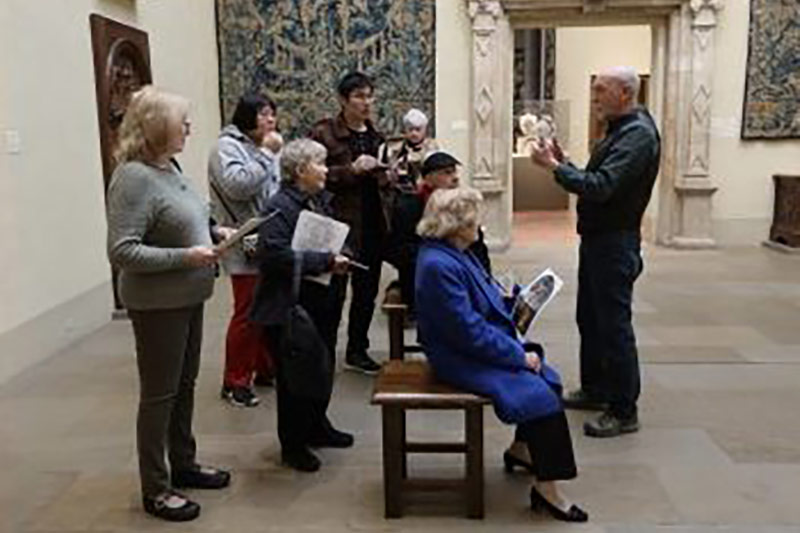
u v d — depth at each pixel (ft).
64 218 17.11
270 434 12.14
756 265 25.20
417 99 28.07
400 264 14.38
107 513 9.75
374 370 15.02
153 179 8.80
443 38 27.96
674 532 9.13
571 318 18.98
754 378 14.46
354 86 13.96
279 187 11.18
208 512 9.73
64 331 16.98
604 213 11.53
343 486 10.39
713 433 11.98
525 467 10.64
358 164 13.74
